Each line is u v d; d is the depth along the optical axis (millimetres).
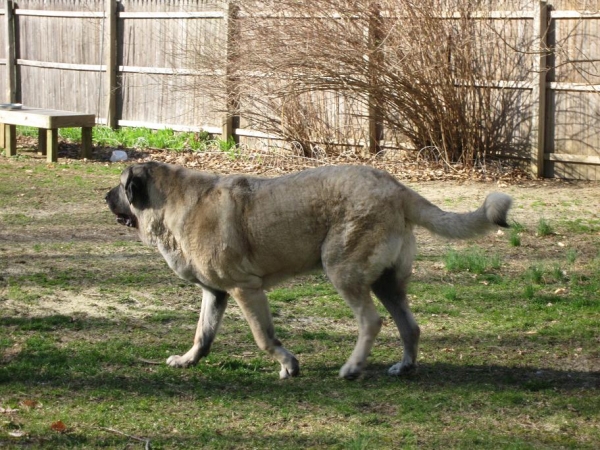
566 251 11438
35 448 5809
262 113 18969
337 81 17188
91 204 14367
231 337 8281
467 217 6797
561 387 7016
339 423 6258
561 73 16438
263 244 6961
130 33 21938
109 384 7020
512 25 16750
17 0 24234
